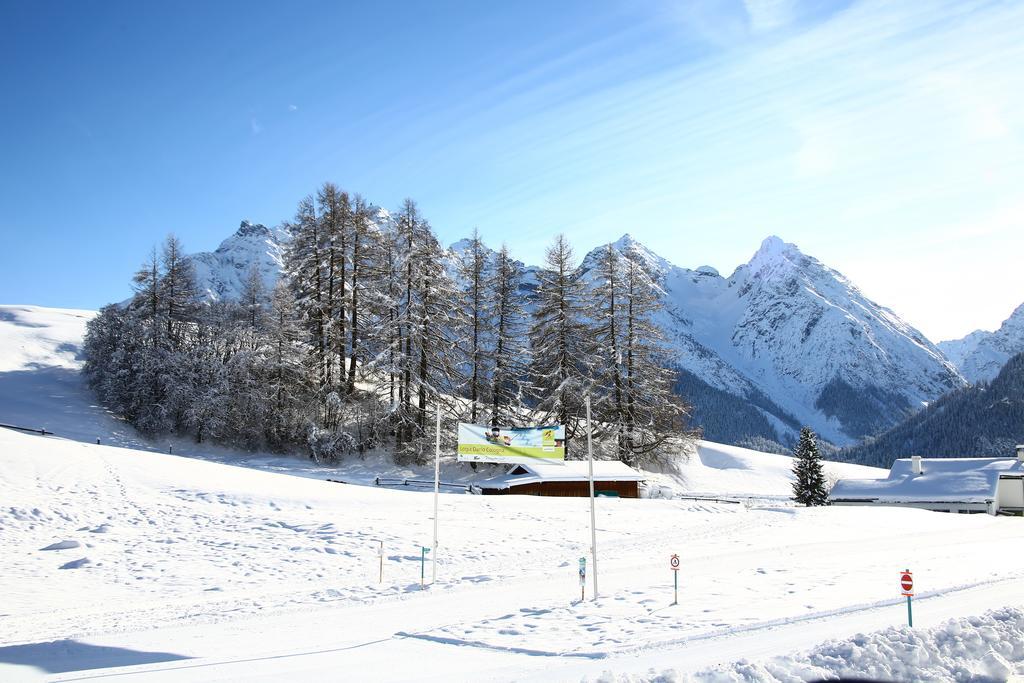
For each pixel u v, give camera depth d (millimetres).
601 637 15117
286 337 52812
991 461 60156
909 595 13961
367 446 51594
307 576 24781
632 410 53531
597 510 38344
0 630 17766
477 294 54500
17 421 51000
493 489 46781
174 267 60719
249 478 40375
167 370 54500
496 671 12891
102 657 14578
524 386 52812
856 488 59812
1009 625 12781
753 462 84000
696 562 25359
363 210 55219
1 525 28375
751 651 12930
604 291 54906
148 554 27078
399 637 16109
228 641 15953
